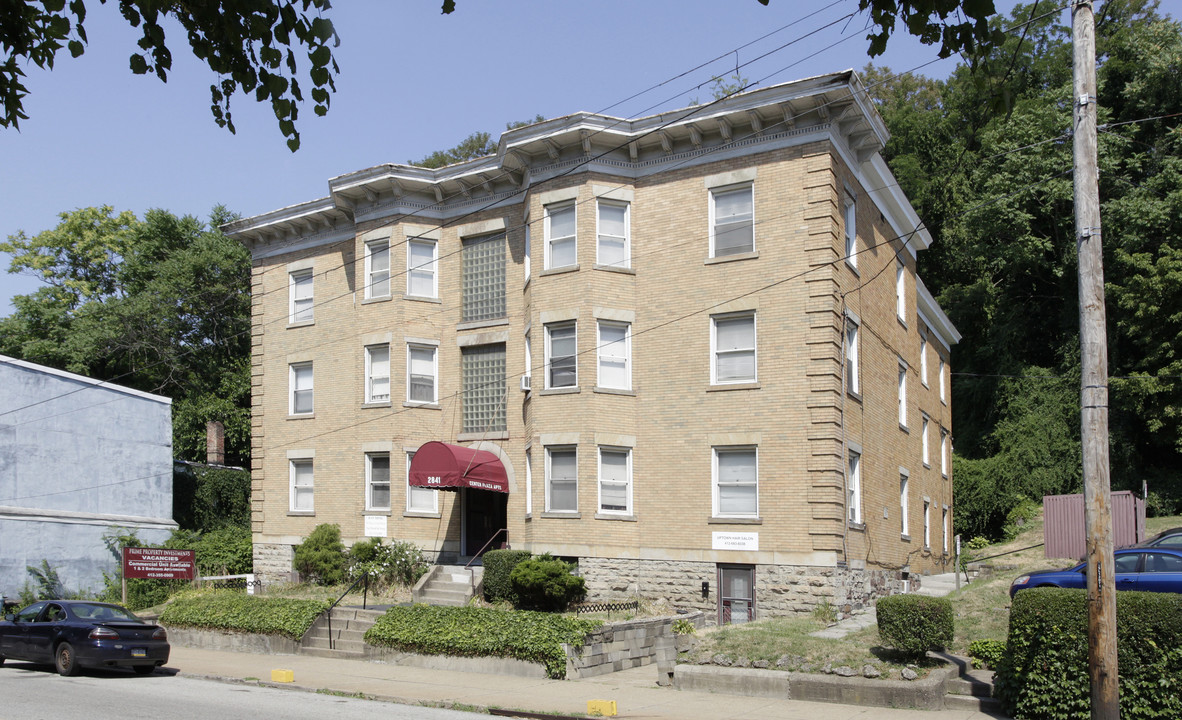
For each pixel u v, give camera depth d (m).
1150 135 43.78
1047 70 50.12
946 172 48.81
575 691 17.02
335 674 19.28
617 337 25.22
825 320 22.61
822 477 22.17
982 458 45.28
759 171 23.84
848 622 20.48
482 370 28.53
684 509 23.78
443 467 25.44
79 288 55.41
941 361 38.81
